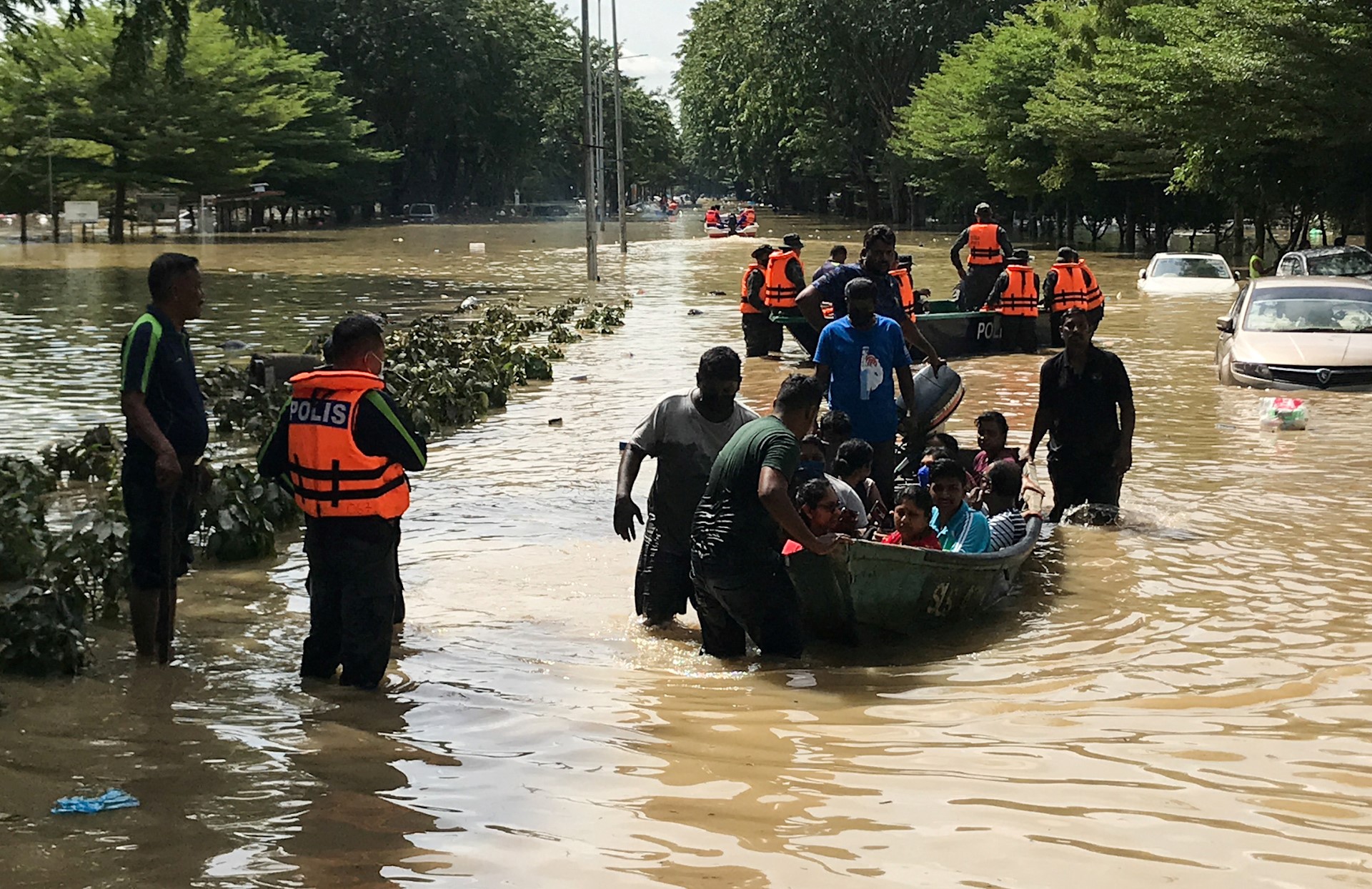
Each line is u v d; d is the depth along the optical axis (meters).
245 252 50.47
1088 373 9.76
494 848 4.39
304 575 8.43
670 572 7.50
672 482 7.48
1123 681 6.34
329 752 5.38
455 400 13.98
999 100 51.00
